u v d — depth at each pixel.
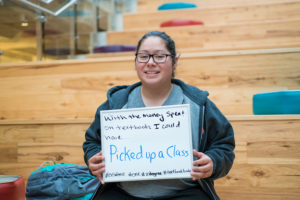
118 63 1.96
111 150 0.97
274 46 2.29
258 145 1.50
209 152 0.98
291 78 1.85
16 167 1.74
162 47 1.01
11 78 2.04
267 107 1.56
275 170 1.48
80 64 1.99
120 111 0.98
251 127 1.52
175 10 3.18
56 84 2.00
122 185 1.02
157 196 0.99
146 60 1.01
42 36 2.44
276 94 1.53
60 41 2.65
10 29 2.16
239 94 1.89
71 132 1.74
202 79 1.93
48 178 1.34
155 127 0.96
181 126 0.95
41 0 2.26
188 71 1.94
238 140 1.52
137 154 0.95
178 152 0.93
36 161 1.71
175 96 1.05
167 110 0.96
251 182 1.49
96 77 1.97
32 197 1.35
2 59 2.13
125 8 3.95
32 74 2.02
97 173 0.95
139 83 1.13
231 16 3.07
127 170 0.95
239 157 1.51
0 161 1.75
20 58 2.27
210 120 1.02
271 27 2.62
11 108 2.03
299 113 1.50
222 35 2.69
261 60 1.88
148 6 3.76
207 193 0.99
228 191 1.50
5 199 1.21
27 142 1.76
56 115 1.99
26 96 2.02
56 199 1.31
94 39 3.08
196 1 3.59
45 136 1.76
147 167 0.94
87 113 1.96
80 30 2.94
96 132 1.10
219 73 1.92
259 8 3.03
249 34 2.65
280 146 1.48
